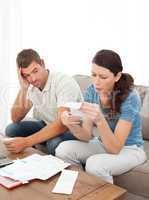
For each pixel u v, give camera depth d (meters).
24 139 1.60
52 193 1.13
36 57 1.80
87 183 1.21
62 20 2.82
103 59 1.54
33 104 2.05
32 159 1.41
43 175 1.25
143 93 2.15
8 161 1.38
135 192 1.59
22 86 1.95
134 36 2.60
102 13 2.68
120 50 2.68
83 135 1.71
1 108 2.34
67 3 2.78
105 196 1.12
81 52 2.85
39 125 2.09
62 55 2.88
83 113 1.55
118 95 1.62
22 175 1.24
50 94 1.91
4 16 2.62
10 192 1.13
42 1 2.74
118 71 1.58
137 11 2.54
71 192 1.14
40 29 2.79
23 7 2.69
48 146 1.83
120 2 2.59
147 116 2.08
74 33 2.83
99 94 1.70
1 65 2.70
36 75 1.80
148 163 1.64
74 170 1.33
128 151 1.63
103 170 1.49
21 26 2.70
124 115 1.58
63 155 1.64
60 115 1.70
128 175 1.58
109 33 2.70
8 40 2.68
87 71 2.85
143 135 2.12
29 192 1.14
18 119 2.10
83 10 2.76
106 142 1.51
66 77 1.91
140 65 2.63
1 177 1.23
